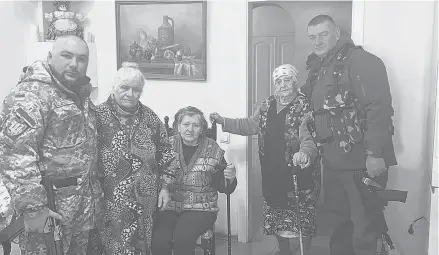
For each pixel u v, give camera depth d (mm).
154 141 1820
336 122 1947
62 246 1626
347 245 2010
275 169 2020
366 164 1948
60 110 1547
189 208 1941
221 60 2225
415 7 1925
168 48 2285
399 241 2010
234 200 2242
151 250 1858
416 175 1971
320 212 2043
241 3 2158
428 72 1929
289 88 1986
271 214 2061
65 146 1582
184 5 2240
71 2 2418
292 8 2094
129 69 1745
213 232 1984
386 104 1917
